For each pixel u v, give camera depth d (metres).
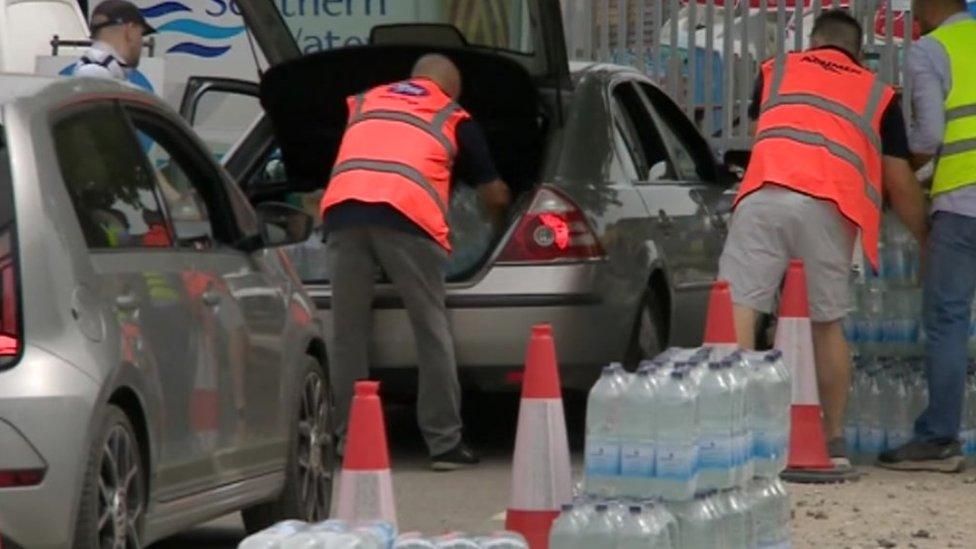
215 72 36.50
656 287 25.09
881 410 23.41
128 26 25.33
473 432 26.61
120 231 16.14
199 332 16.81
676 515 14.72
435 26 25.11
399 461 24.31
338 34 29.92
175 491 16.31
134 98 17.25
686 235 25.91
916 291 23.62
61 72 25.33
